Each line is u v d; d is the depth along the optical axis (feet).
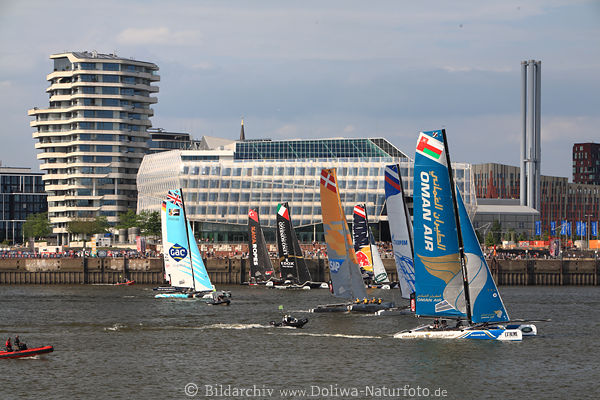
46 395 548.31
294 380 585.22
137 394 550.77
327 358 653.71
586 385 565.53
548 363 629.10
